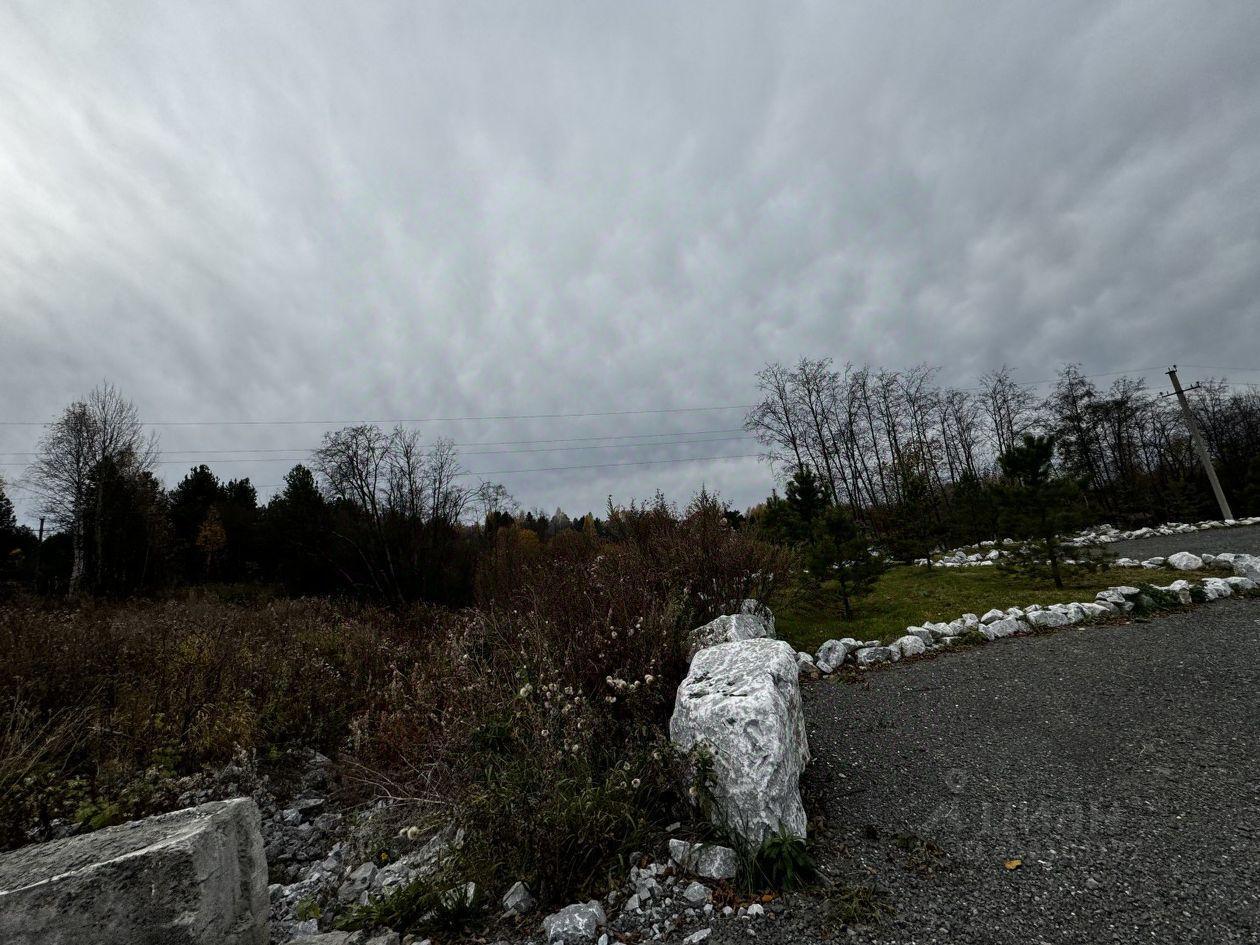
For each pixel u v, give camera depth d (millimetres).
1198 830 2998
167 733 5625
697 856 3064
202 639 7801
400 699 6086
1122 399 29516
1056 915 2480
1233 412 34000
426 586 14195
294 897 3619
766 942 2490
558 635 5570
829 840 3234
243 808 2877
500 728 4051
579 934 2674
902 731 4711
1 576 22062
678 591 7059
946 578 12000
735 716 3221
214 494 35250
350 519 16531
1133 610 7570
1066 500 9664
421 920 2943
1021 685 5453
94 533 23406
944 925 2473
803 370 31344
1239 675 5070
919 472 23953
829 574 9055
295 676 7199
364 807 4883
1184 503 25734
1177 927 2336
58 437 25047
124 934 2311
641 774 3609
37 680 5844
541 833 3064
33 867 2379
